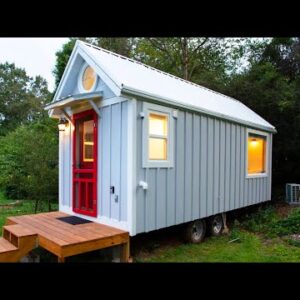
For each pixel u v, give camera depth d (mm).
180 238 6121
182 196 5633
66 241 4078
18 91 32438
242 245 5820
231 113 7121
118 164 4930
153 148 5098
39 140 8141
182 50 17250
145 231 4859
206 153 6281
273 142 10906
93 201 5461
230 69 16953
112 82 4719
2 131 25797
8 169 11258
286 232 6449
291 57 12680
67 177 6312
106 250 4836
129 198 4676
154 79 6074
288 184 9828
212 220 6613
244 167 7789
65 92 6207
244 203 7801
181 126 5602
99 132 5383
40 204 8602
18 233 4445
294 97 10383
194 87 7926
